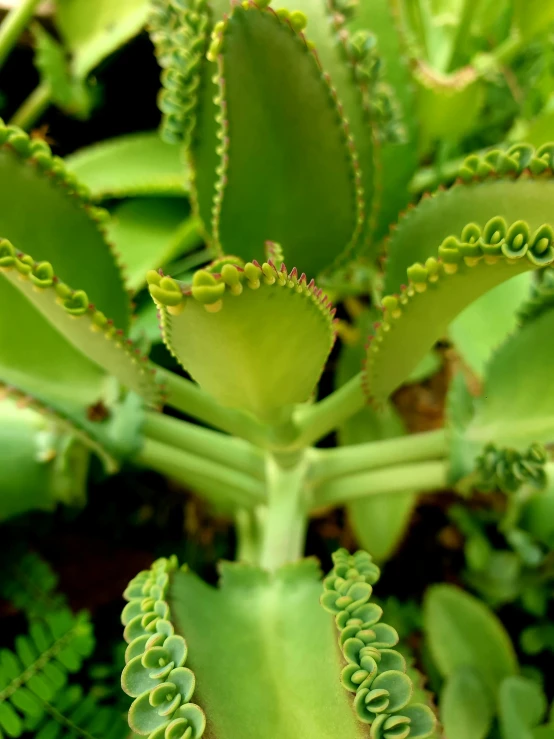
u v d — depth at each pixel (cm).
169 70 20
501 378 22
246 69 17
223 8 19
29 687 23
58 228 20
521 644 27
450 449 23
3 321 22
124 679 16
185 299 14
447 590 26
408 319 17
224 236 20
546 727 23
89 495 30
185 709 15
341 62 21
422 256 20
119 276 21
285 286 14
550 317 21
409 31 31
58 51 32
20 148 18
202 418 22
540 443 21
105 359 19
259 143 19
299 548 24
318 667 17
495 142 36
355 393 21
